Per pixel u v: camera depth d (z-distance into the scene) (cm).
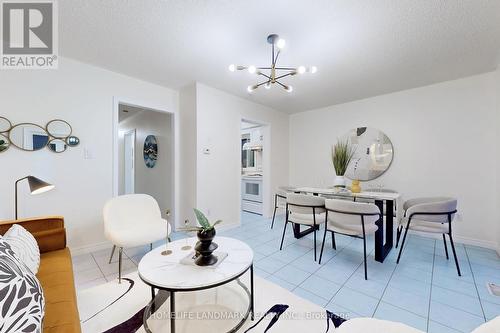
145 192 473
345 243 306
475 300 178
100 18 187
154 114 437
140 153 492
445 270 228
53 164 247
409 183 348
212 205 353
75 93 261
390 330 92
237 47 233
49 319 101
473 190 299
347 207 224
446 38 213
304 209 268
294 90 355
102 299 177
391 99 366
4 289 84
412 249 284
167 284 124
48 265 153
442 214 226
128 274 217
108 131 286
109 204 237
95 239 275
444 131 319
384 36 211
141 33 209
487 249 283
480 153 294
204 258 147
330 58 253
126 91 303
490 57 249
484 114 291
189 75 304
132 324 151
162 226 234
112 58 257
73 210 260
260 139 530
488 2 166
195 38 217
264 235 343
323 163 452
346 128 418
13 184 224
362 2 168
